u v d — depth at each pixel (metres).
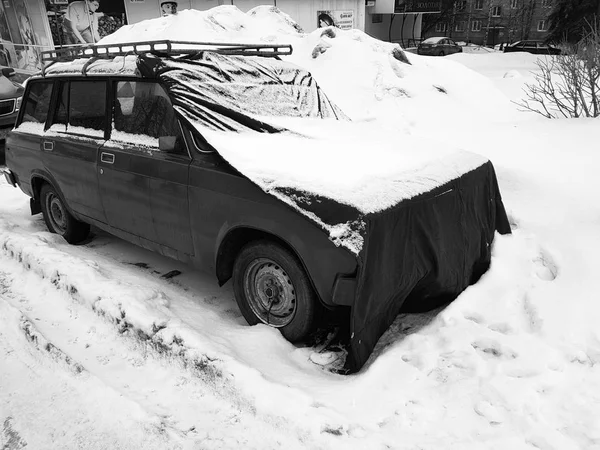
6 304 3.60
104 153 4.03
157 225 3.71
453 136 6.88
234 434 2.40
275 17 15.28
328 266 2.71
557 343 2.81
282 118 3.86
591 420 2.30
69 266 3.92
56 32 19.14
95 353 3.10
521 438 2.26
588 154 5.50
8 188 7.30
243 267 3.29
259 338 3.08
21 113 5.38
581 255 3.47
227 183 3.14
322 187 2.77
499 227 4.01
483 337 2.91
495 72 20.55
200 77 3.73
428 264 3.04
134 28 14.57
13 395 2.76
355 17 25.97
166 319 3.17
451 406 2.49
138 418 2.53
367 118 9.37
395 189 2.88
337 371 2.91
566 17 33.53
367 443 2.25
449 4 50.62
